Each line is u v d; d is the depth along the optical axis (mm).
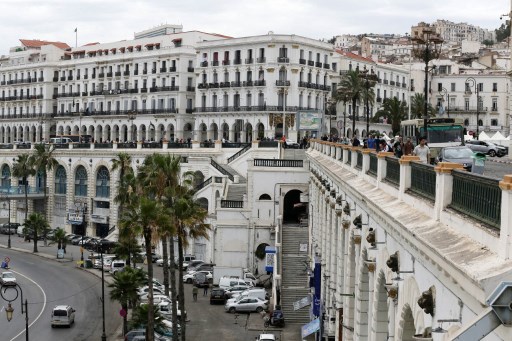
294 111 109375
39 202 114562
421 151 25891
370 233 20906
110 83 132875
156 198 51812
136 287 52719
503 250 10188
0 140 154375
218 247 73625
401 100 133750
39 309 63781
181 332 47531
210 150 91812
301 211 74562
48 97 143250
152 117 124312
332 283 38250
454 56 159125
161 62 124125
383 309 21188
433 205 14836
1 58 164625
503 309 8461
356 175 28625
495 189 11000
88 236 103812
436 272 12891
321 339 42531
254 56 111812
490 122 122688
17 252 95750
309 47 113500
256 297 61375
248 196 73812
